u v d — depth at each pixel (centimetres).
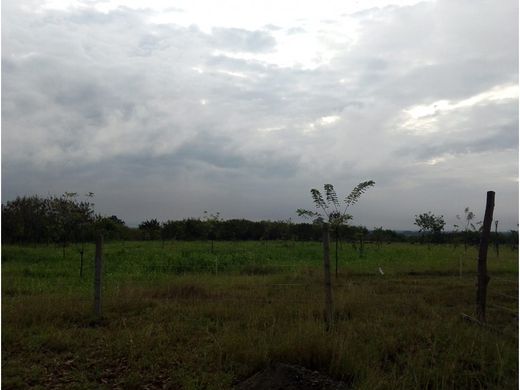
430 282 1201
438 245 3166
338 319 663
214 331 645
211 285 1073
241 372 473
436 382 433
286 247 2559
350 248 2503
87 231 2338
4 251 1880
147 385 457
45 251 1984
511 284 1134
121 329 640
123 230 3297
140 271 1423
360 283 1160
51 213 2312
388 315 698
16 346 564
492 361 489
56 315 712
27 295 952
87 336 611
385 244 3192
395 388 417
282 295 912
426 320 653
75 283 1154
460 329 582
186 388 432
